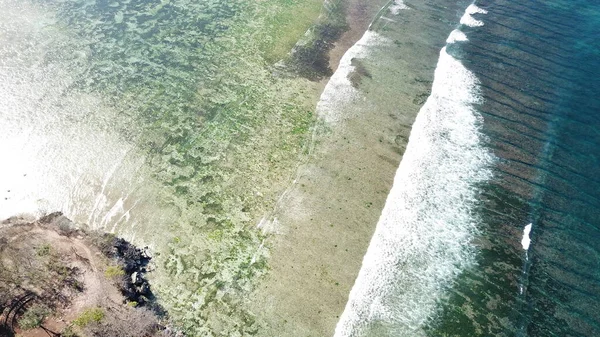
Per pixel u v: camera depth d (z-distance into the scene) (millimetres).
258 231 22156
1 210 22078
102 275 19422
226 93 28969
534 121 27906
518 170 25422
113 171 24141
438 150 26281
